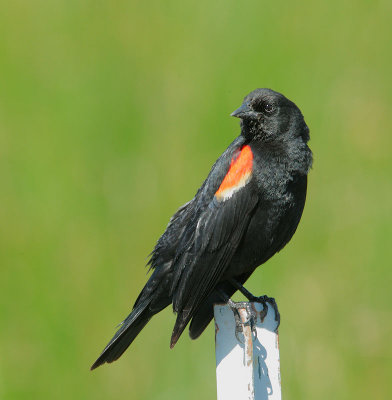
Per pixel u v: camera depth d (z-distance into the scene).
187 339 13.16
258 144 8.90
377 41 16.45
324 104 15.68
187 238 8.76
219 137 14.99
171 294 8.80
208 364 12.91
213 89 15.57
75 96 16.09
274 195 8.62
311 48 16.23
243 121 9.05
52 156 15.55
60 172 15.33
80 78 16.27
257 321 7.36
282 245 9.04
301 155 8.81
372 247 14.34
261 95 8.94
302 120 9.12
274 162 8.67
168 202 14.38
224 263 8.74
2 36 17.05
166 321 13.41
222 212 8.67
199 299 8.70
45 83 16.38
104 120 15.76
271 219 8.70
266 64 15.92
